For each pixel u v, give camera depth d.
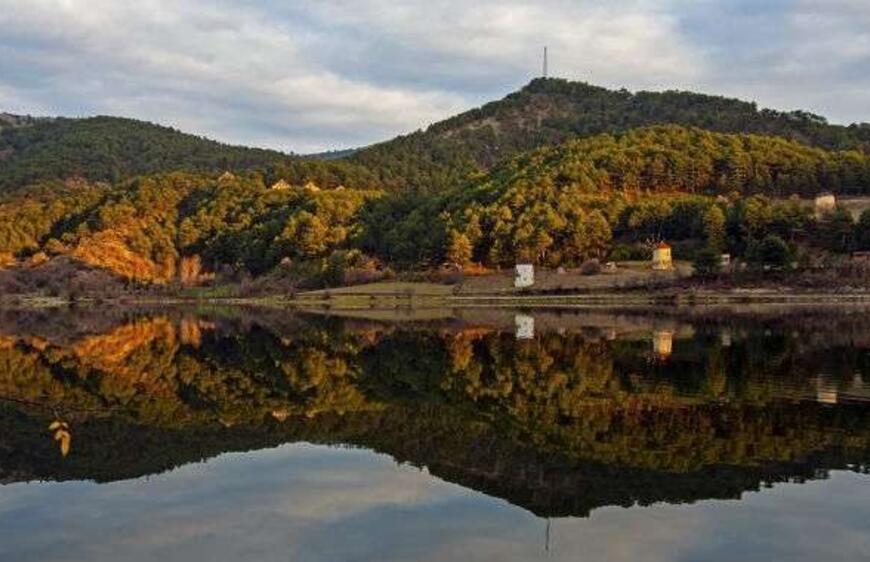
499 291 136.50
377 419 33.31
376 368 50.84
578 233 146.25
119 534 19.22
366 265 166.62
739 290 117.06
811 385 38.72
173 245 196.75
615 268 139.38
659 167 187.50
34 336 81.56
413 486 22.92
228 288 173.88
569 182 178.25
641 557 17.41
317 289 162.12
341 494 22.23
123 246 186.38
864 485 22.27
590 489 22.27
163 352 63.91
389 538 18.64
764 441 27.44
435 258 163.00
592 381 41.84
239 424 32.84
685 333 68.00
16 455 27.34
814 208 150.25
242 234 192.25
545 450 26.89
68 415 35.28
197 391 42.34
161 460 26.45
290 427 31.95
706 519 19.69
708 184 189.62
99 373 50.44
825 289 113.88
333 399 38.94
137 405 37.78
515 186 175.25
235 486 23.14
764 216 136.12
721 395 36.50
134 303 162.62
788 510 20.27
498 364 50.69
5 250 189.88
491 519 19.89
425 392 40.41
